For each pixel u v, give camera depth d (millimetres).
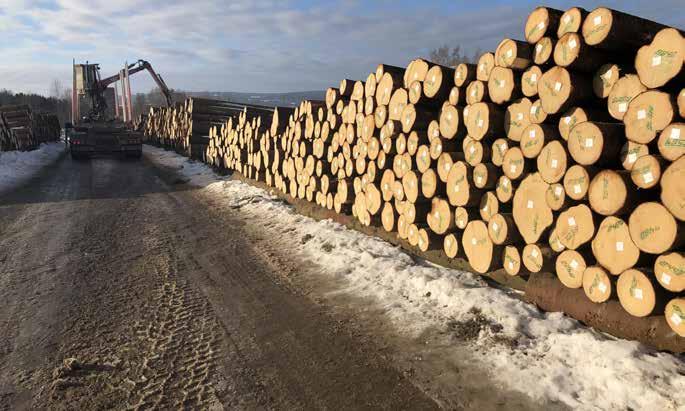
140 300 5316
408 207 6230
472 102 5105
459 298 4727
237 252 7188
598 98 4027
